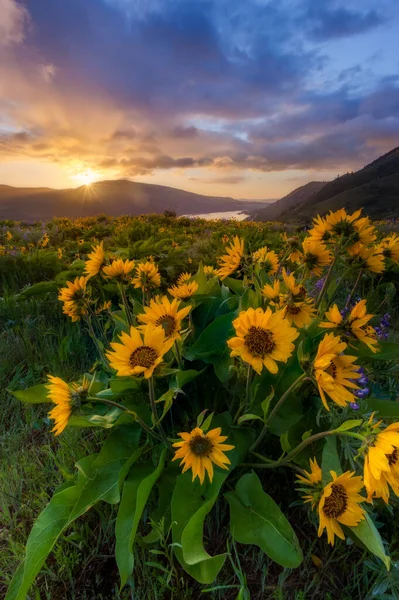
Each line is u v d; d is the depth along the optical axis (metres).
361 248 2.29
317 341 2.03
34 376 3.27
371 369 2.49
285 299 2.03
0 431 2.64
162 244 8.09
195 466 1.49
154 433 1.88
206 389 2.37
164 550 1.71
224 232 9.45
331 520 1.35
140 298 4.22
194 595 1.58
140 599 1.55
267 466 1.78
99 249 2.69
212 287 2.92
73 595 1.59
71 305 2.62
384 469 1.18
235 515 1.62
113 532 1.82
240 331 1.50
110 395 2.06
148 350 1.57
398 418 1.93
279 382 1.99
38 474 2.19
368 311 3.81
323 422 1.95
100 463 1.91
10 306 4.39
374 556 1.60
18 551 1.75
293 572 1.66
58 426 1.67
